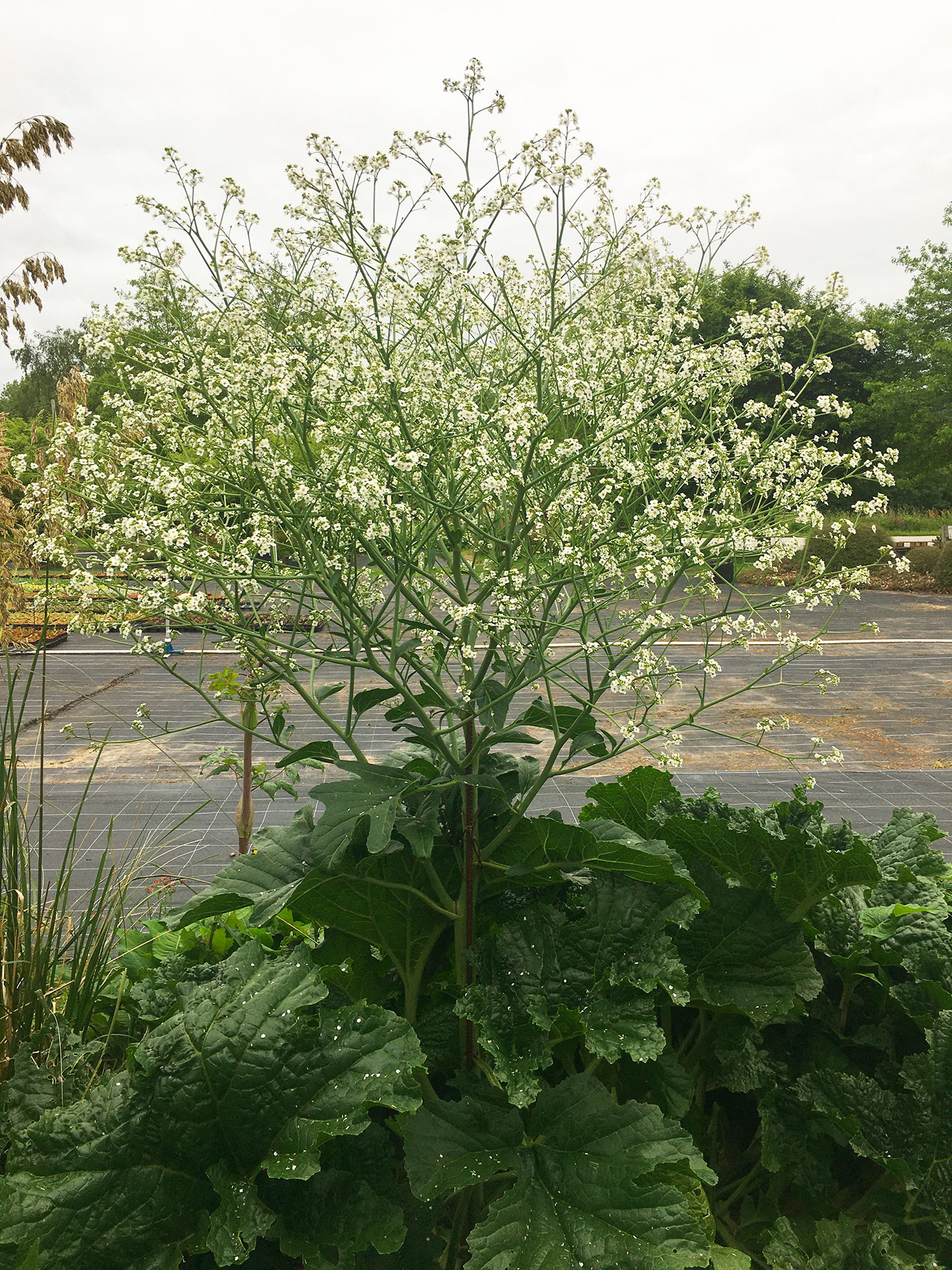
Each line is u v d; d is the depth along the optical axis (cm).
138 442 246
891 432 3844
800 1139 220
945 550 2612
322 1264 159
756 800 798
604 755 233
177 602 219
